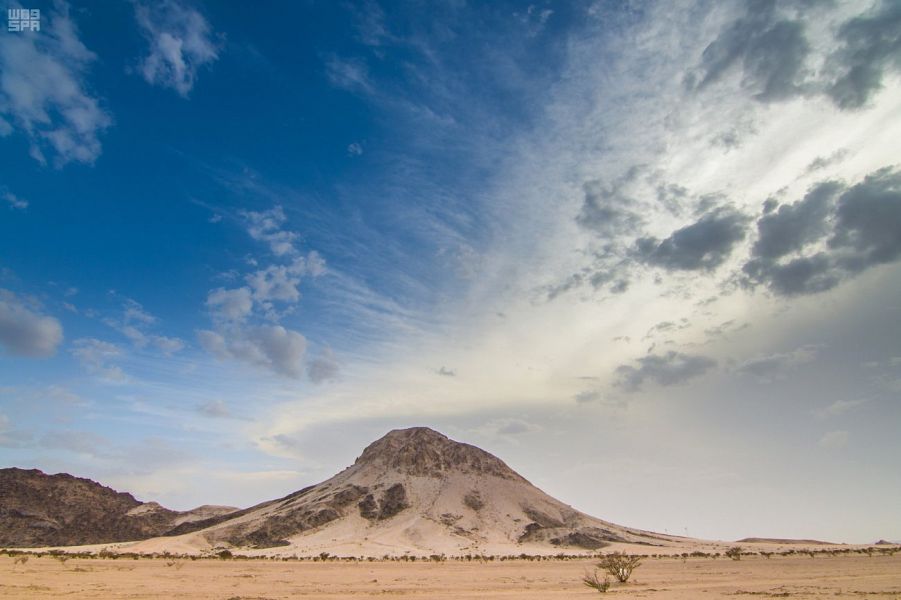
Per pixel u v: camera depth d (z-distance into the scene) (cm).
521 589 5897
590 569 10956
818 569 9000
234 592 5188
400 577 8412
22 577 5969
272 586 6194
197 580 6969
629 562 7344
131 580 6438
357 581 7381
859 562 10900
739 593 4819
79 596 4281
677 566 11875
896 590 4562
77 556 14225
